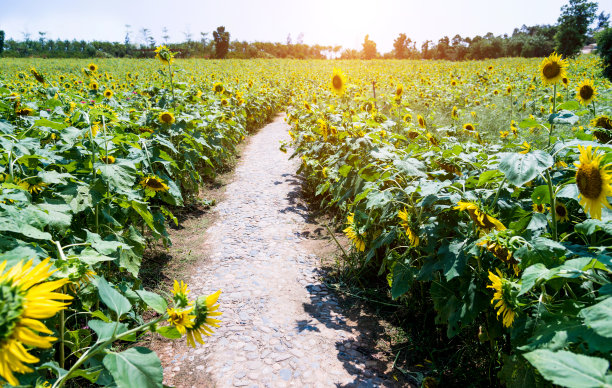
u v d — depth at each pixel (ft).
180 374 8.15
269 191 21.15
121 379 4.30
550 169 8.22
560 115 7.79
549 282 5.36
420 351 8.78
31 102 14.62
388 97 31.40
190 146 17.95
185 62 136.56
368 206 8.82
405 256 9.64
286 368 8.34
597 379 2.97
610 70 71.87
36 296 3.01
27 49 226.99
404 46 222.07
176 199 12.74
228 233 15.70
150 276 11.91
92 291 7.09
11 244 5.56
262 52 225.56
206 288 11.59
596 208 5.01
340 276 12.41
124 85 38.06
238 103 33.99
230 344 9.11
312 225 16.79
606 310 3.61
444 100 35.99
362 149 13.12
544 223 6.47
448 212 8.33
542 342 4.35
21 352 2.91
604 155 5.16
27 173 8.30
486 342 7.86
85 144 9.96
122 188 8.54
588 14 111.86
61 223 6.48
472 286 6.77
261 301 10.98
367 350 8.96
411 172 8.16
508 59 126.62
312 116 22.35
